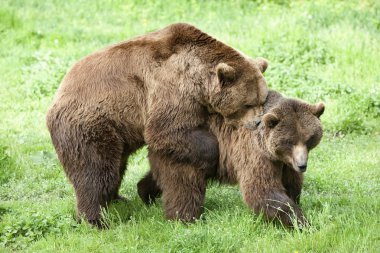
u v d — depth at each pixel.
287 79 19.78
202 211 12.16
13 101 19.77
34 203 13.41
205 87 11.70
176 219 11.82
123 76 12.05
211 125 11.99
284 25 23.91
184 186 11.80
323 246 10.45
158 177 12.07
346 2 27.19
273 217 11.23
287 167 11.71
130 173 15.18
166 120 11.66
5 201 13.62
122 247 11.02
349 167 14.86
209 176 12.18
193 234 10.75
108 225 11.96
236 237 10.84
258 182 11.35
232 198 13.09
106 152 11.91
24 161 15.52
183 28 12.20
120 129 12.06
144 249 10.93
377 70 20.72
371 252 10.07
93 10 28.81
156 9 28.52
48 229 11.84
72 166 11.95
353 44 22.12
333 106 18.30
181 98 11.65
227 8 28.14
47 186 14.33
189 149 11.62
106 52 12.41
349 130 17.28
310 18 24.58
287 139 11.00
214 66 11.78
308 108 11.26
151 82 11.88
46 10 28.66
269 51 22.05
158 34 12.43
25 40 24.88
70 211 12.76
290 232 11.05
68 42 24.78
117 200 13.23
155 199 13.37
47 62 22.11
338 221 11.16
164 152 11.77
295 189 11.93
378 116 17.98
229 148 11.88
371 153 15.68
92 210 11.95
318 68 21.25
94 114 11.84
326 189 13.73
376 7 26.27
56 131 11.98
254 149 11.44
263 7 26.94
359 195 12.88
